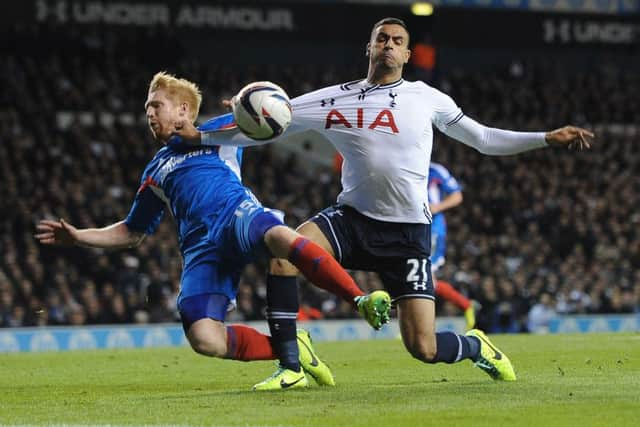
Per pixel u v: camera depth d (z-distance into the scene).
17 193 59.56
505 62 91.00
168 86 18.09
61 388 19.88
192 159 17.83
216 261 17.34
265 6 82.81
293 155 72.69
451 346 18.38
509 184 72.75
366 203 18.53
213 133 17.52
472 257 60.81
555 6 80.88
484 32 87.62
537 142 18.70
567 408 14.93
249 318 50.28
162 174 18.02
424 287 18.34
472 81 84.06
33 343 41.94
